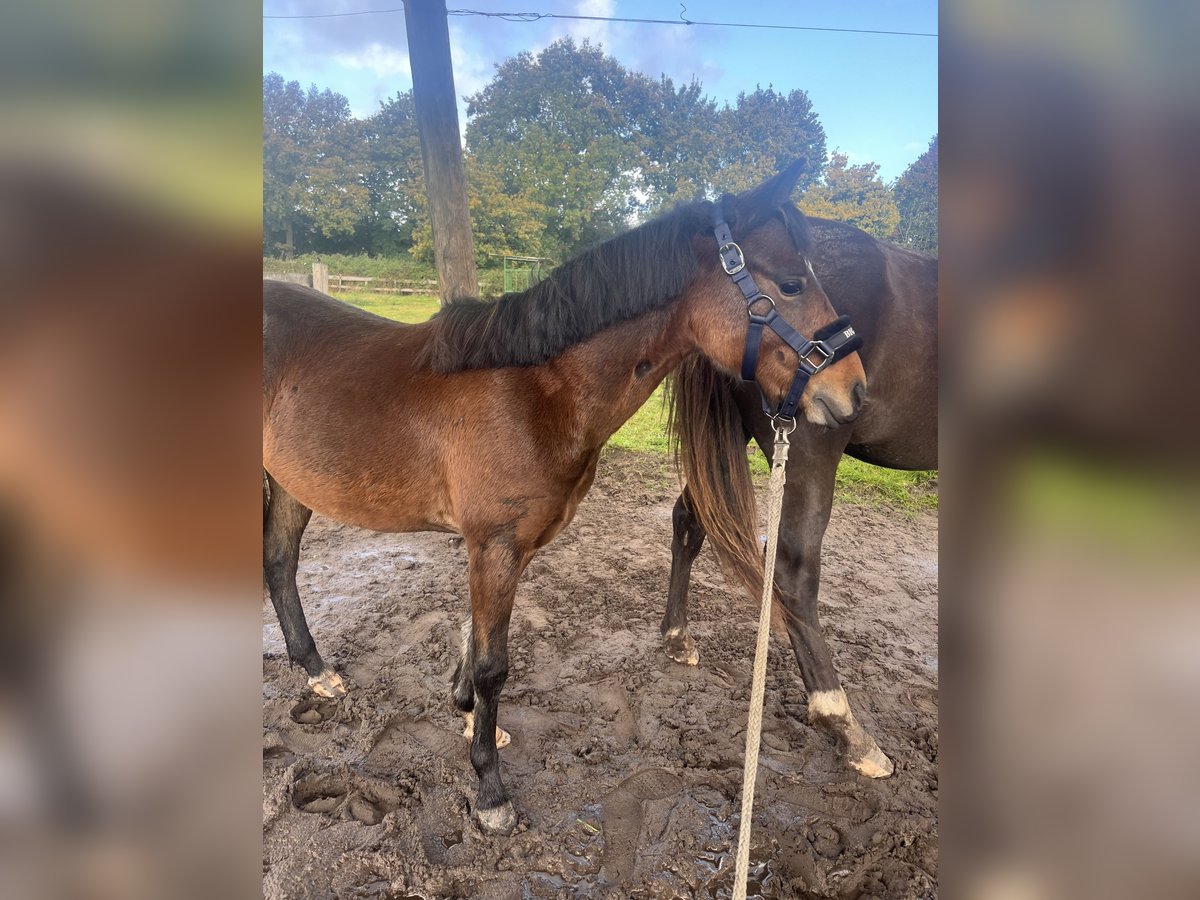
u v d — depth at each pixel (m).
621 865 1.77
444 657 2.68
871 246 2.20
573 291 1.76
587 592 3.30
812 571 2.18
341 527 4.15
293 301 2.29
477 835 1.83
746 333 1.69
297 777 2.02
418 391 1.89
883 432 2.31
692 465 2.25
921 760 2.19
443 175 4.75
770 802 1.99
